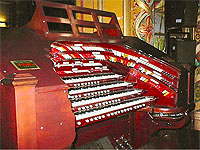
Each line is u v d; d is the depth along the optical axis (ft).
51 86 7.42
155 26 18.61
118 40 13.42
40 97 7.19
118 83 11.87
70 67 11.32
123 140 13.00
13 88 6.66
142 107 11.21
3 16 15.37
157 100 12.42
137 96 11.77
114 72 13.30
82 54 10.78
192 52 19.35
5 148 7.37
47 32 10.24
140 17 17.01
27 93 6.84
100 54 11.56
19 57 8.34
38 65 8.31
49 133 7.38
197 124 18.06
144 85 12.58
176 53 19.70
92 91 10.21
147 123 13.12
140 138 13.33
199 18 19.88
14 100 6.68
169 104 12.16
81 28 18.48
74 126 8.03
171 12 21.07
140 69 12.42
